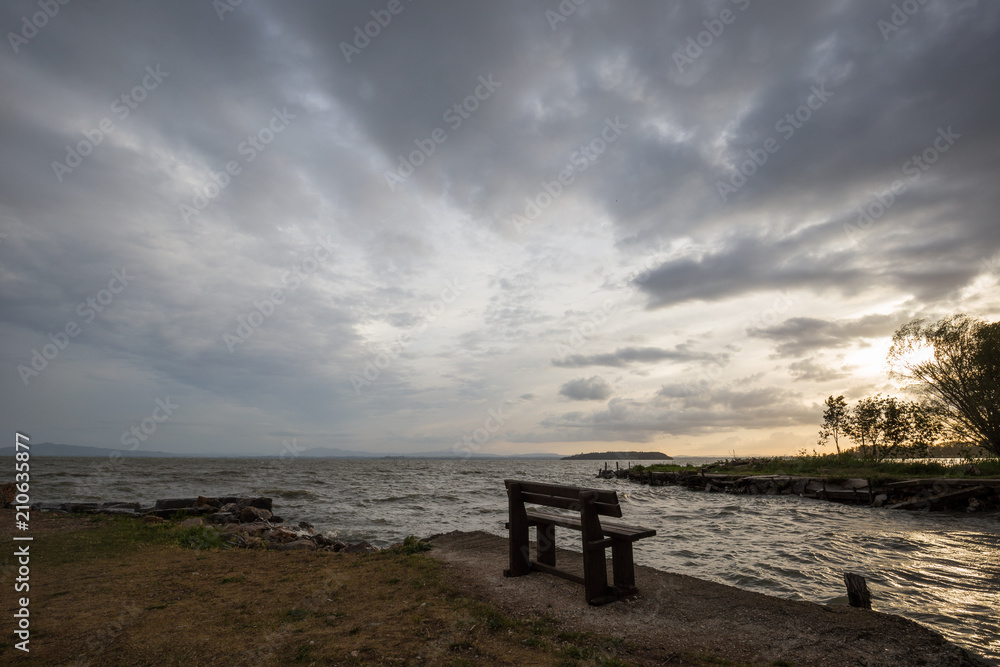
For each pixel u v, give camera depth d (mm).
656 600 6254
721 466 54594
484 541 10195
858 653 4715
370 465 157250
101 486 39156
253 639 5188
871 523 19766
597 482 64938
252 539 12352
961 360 31797
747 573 10508
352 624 5566
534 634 5199
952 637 6508
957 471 31453
